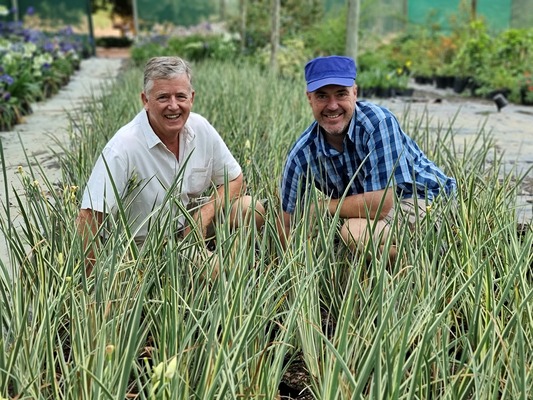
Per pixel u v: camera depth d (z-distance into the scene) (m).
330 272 2.54
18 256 2.42
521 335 1.79
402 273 2.49
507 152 5.67
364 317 2.23
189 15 20.97
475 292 2.20
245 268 2.20
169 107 2.78
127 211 2.92
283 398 2.26
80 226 2.71
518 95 9.81
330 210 3.02
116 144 2.82
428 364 1.87
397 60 14.10
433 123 7.16
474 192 3.20
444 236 2.75
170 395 1.76
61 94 10.25
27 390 1.88
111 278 2.19
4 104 6.94
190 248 2.47
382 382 1.86
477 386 1.76
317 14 16.22
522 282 2.26
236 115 5.34
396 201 2.61
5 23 12.88
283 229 2.71
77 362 1.85
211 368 1.93
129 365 1.74
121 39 26.12
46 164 4.97
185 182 3.01
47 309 1.91
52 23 20.02
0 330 1.91
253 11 16.23
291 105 6.04
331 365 1.93
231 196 3.17
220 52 14.34
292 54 12.49
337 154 3.00
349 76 2.86
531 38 12.11
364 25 17.00
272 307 2.26
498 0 16.12
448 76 12.30
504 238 2.62
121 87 8.30
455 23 14.47
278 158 3.85
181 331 2.09
